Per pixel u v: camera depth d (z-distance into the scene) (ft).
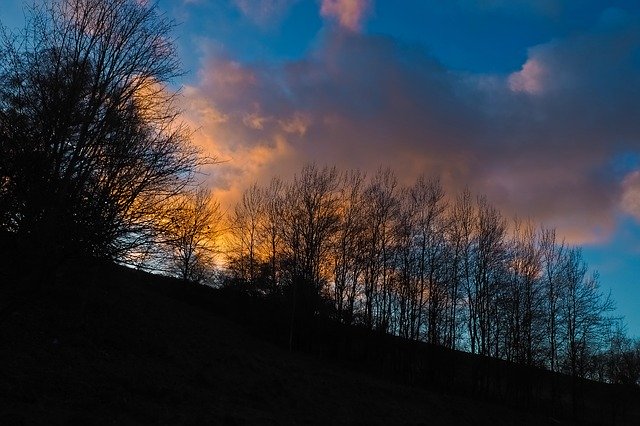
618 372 157.28
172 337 87.56
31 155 37.04
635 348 163.43
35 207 35.81
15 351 54.08
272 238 147.13
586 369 150.00
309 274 141.59
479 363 144.05
